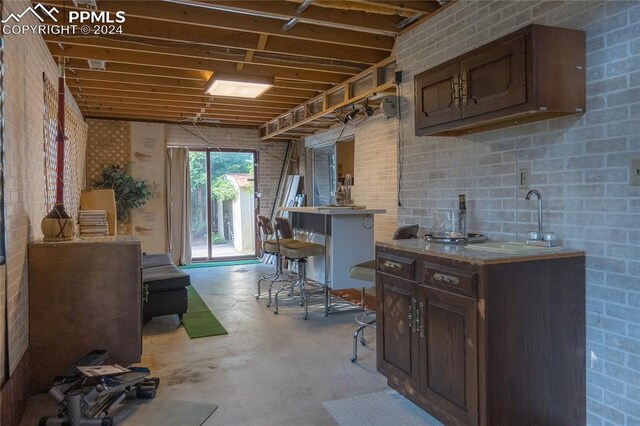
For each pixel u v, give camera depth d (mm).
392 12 3418
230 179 8828
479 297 2074
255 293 5965
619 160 2115
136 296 3172
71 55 4293
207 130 8422
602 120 2188
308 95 6148
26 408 2734
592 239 2246
